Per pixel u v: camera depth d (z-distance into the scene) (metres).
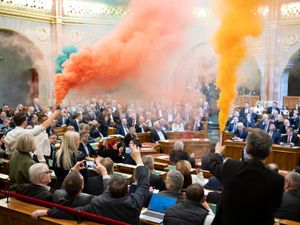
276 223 3.85
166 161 8.48
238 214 2.47
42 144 6.18
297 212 4.07
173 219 3.43
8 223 3.79
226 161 2.67
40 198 3.89
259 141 2.52
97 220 3.38
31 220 3.58
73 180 3.63
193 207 3.46
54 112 5.70
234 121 13.17
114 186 3.45
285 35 17.09
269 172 2.48
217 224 2.68
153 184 5.18
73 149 4.95
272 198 2.43
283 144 10.80
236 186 2.49
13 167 4.52
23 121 5.46
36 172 3.97
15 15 17.09
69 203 3.62
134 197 3.50
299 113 13.98
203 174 6.72
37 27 17.91
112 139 11.16
